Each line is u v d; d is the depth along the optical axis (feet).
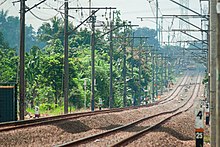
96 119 187.01
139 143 114.93
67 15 218.79
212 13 90.53
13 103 160.35
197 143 100.37
